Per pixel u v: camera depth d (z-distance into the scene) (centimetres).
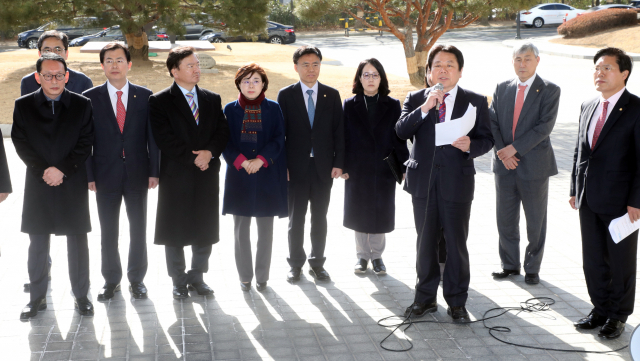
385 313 444
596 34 2833
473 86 1670
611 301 407
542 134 465
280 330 416
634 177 387
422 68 1552
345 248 583
